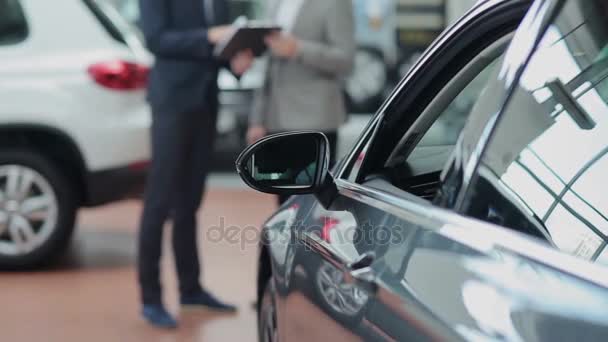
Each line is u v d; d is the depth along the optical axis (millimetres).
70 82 9117
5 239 9406
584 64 2445
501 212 2488
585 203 2289
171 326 7613
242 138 15461
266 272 4645
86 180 9156
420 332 2520
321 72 7723
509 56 2650
